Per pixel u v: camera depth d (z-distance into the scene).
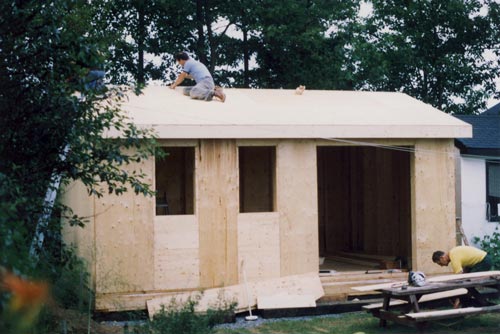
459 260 10.75
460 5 26.02
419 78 27.34
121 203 10.61
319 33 23.06
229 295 10.95
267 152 14.40
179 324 8.40
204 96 12.43
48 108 6.65
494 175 15.32
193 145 11.08
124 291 10.55
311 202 11.72
